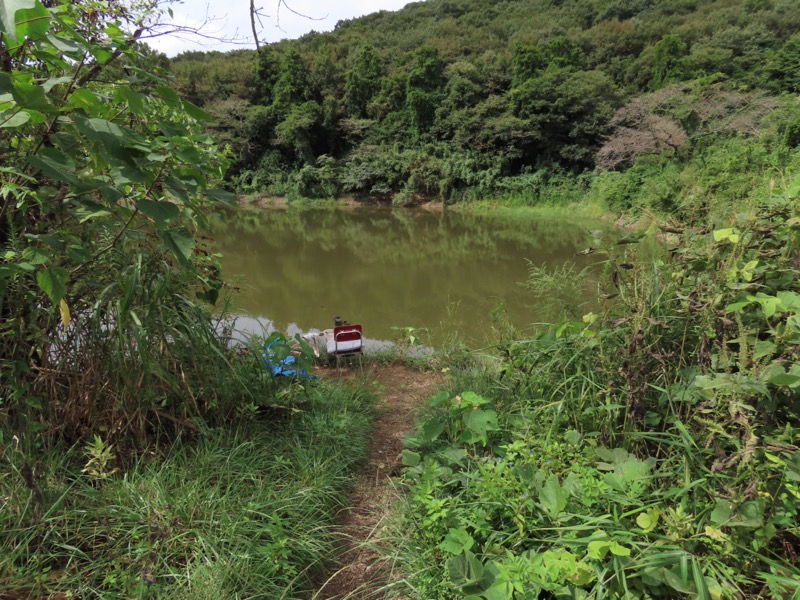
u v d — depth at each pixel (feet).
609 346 7.61
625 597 4.52
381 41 131.75
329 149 100.27
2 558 5.23
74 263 7.22
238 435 8.18
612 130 74.84
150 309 7.52
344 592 5.96
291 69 97.14
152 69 7.56
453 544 5.53
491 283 28.53
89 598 5.16
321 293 26.35
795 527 4.72
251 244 44.06
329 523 7.02
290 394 9.28
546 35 111.14
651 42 99.40
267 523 6.42
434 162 83.97
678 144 59.26
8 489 5.91
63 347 7.20
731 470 5.32
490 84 91.91
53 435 7.08
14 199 6.49
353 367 14.02
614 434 6.72
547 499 5.64
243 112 94.12
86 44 4.83
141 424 7.30
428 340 17.79
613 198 60.18
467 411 7.84
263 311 22.67
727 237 6.17
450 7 166.81
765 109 53.98
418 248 42.29
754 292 6.00
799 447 4.77
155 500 6.26
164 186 5.51
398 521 6.78
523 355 8.88
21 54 5.75
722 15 104.01
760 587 4.70
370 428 9.94
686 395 6.12
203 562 5.66
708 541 4.86
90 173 6.31
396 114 97.25
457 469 7.39
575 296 10.14
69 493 6.21
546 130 79.46
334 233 52.47
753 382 4.81
